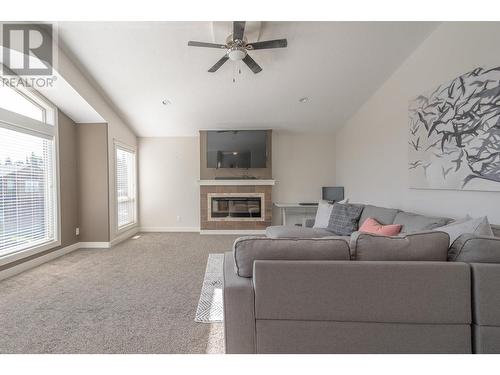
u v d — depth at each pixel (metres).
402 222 2.43
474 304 1.23
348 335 1.28
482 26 2.06
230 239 4.93
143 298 2.33
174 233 5.56
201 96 4.12
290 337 1.29
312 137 5.93
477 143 2.09
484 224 1.56
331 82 3.72
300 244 1.34
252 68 2.93
